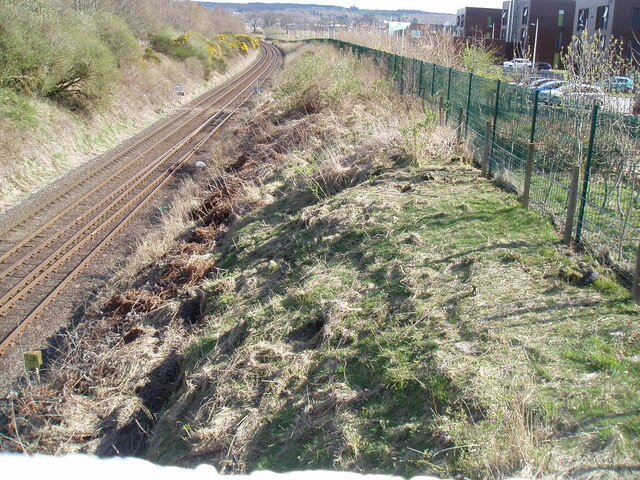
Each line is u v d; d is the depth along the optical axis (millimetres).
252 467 5246
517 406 4504
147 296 9992
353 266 7957
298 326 6973
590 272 6617
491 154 11203
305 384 5922
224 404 6148
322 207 10234
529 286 6508
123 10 50844
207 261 10500
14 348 9180
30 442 7012
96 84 25547
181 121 31203
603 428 4254
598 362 5016
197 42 51969
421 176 10750
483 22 64250
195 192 16797
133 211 15633
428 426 4719
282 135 18828
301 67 22844
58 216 14781
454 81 14656
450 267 7160
